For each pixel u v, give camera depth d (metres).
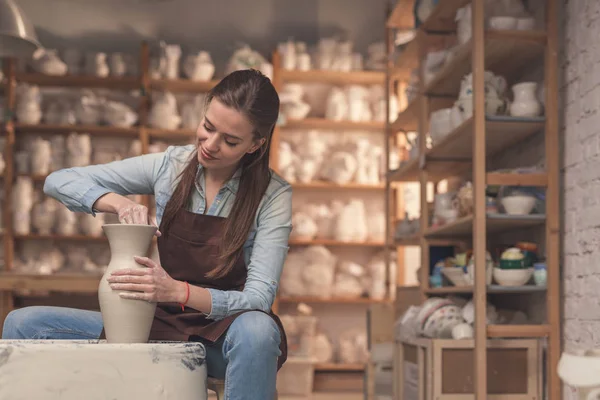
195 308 1.69
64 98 6.19
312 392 5.57
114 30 6.15
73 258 5.91
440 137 3.51
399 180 4.66
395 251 5.86
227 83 1.78
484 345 2.87
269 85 1.82
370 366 4.51
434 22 3.81
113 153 6.11
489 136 3.34
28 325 1.86
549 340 2.94
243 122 1.75
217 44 6.25
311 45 6.30
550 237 2.98
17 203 5.82
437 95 3.87
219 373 1.82
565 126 3.08
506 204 3.03
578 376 1.51
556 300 2.95
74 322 1.90
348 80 6.24
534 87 3.08
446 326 3.17
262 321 1.71
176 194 1.89
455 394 2.98
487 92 3.05
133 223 1.74
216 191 1.93
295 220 5.98
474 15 2.97
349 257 6.25
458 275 3.36
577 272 2.93
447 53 3.67
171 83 6.00
